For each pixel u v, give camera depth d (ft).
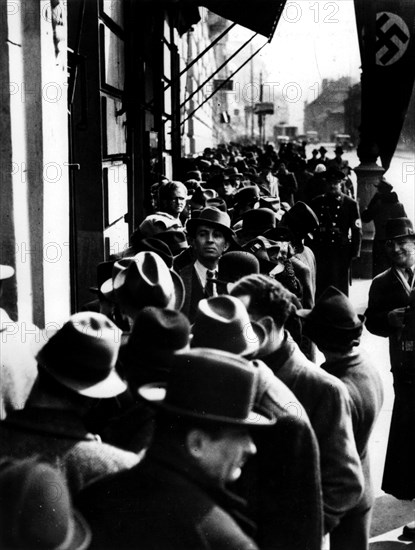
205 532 7.22
